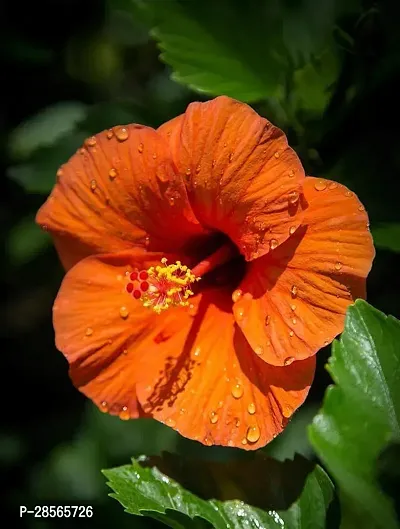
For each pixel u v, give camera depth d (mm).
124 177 297
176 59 348
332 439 270
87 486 454
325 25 366
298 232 281
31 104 448
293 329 280
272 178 280
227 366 295
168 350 303
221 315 307
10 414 516
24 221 456
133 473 293
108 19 458
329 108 341
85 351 302
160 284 296
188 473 294
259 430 285
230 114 282
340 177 342
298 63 349
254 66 348
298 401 280
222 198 289
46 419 508
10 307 544
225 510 286
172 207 299
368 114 342
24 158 400
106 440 465
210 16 350
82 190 302
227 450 441
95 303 303
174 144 292
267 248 285
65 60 456
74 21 437
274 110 351
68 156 370
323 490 285
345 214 275
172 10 351
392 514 269
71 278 303
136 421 467
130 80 514
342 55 341
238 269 318
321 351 359
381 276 396
